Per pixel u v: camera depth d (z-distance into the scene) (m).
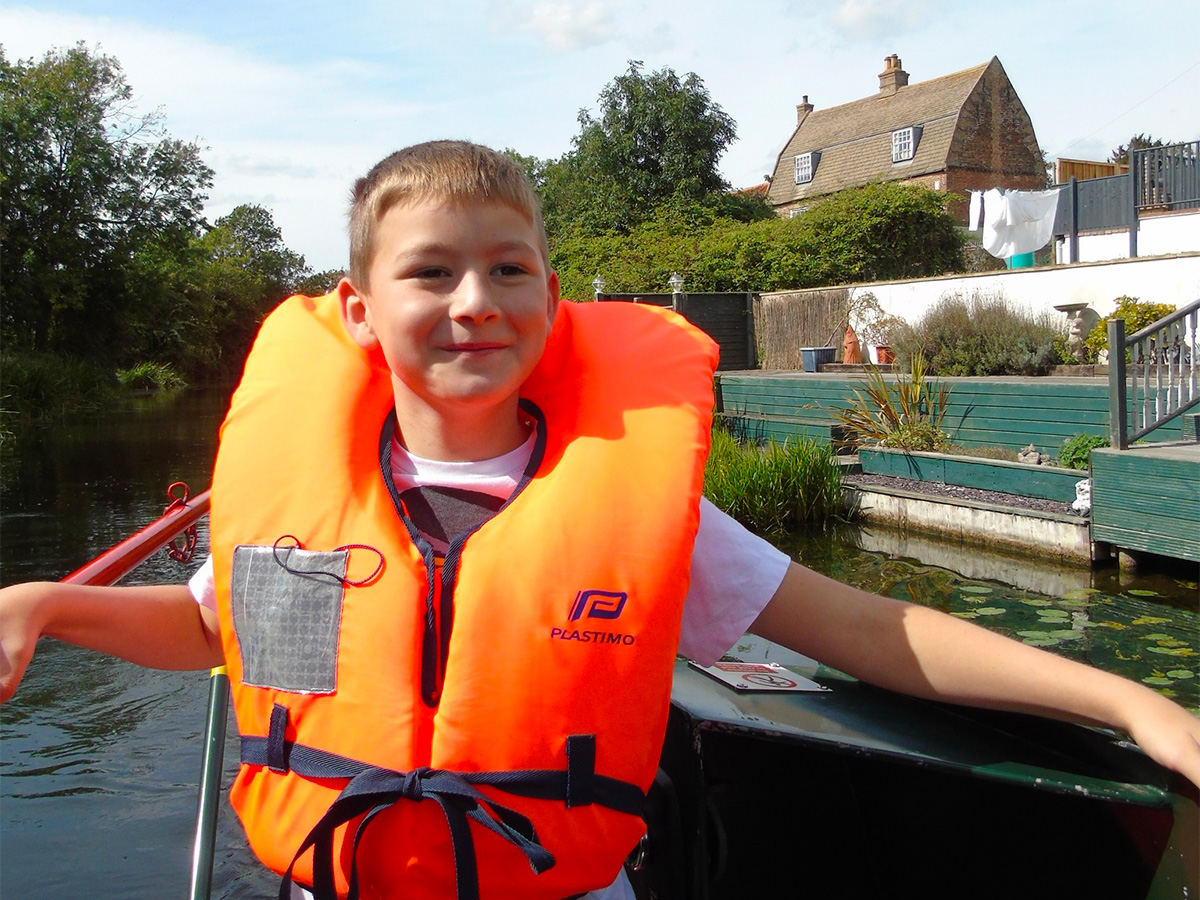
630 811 1.07
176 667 1.31
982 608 5.34
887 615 1.21
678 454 1.16
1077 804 1.27
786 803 1.63
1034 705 1.14
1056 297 10.70
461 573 1.10
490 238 1.10
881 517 7.79
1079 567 6.23
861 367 12.14
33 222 26.91
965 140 29.62
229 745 3.74
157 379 34.75
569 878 1.05
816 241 19.77
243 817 1.15
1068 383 7.96
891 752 1.24
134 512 8.70
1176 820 1.12
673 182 26.66
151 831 3.14
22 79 26.73
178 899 2.76
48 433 16.72
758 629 1.23
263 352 1.37
